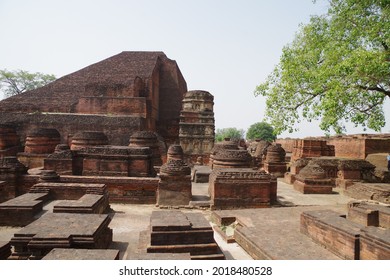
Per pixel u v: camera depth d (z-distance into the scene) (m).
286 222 8.34
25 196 9.55
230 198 10.48
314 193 13.72
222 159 13.87
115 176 12.65
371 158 19.67
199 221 6.27
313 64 13.20
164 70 35.97
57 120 24.77
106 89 27.06
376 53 10.30
